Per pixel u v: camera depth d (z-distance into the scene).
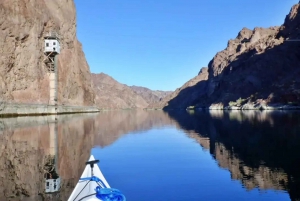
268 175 11.87
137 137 27.19
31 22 64.19
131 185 11.00
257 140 21.98
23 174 11.87
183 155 17.27
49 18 75.00
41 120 45.56
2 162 14.13
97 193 6.85
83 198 6.72
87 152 17.45
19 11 60.50
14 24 58.19
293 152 16.50
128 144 22.08
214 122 47.19
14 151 17.27
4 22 55.34
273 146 18.84
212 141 23.17
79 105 106.12
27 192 9.58
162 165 14.46
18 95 59.69
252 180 11.27
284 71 157.62
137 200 9.31
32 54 64.62
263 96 134.75
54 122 41.97
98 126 39.69
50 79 72.75
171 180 11.63
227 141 22.56
